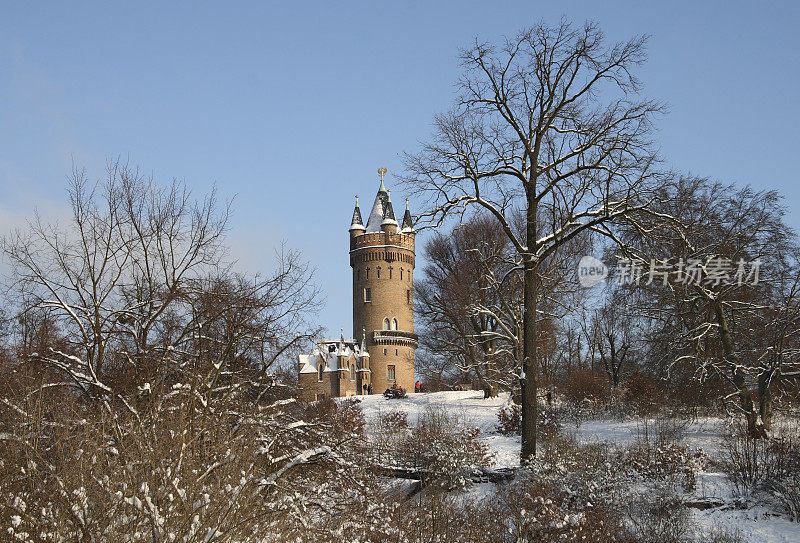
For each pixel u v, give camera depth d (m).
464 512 17.48
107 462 10.55
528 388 20.84
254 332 16.83
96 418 12.63
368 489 16.14
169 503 9.68
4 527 9.51
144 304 18.28
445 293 52.97
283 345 17.70
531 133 21.28
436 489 19.52
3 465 10.52
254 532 10.82
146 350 16.52
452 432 26.59
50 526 9.67
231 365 17.06
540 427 28.00
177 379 16.61
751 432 23.25
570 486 18.39
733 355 27.12
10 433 11.47
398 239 103.25
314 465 16.12
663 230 23.47
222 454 12.17
